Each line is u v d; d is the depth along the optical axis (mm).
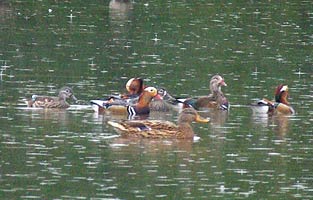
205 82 35031
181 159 25000
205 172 23922
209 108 31625
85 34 44250
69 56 38875
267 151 26047
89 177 23219
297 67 38156
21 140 26406
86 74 35656
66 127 28219
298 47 42594
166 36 44406
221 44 42781
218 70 37156
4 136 26797
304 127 29016
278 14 51656
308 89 34406
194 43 42812
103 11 51312
